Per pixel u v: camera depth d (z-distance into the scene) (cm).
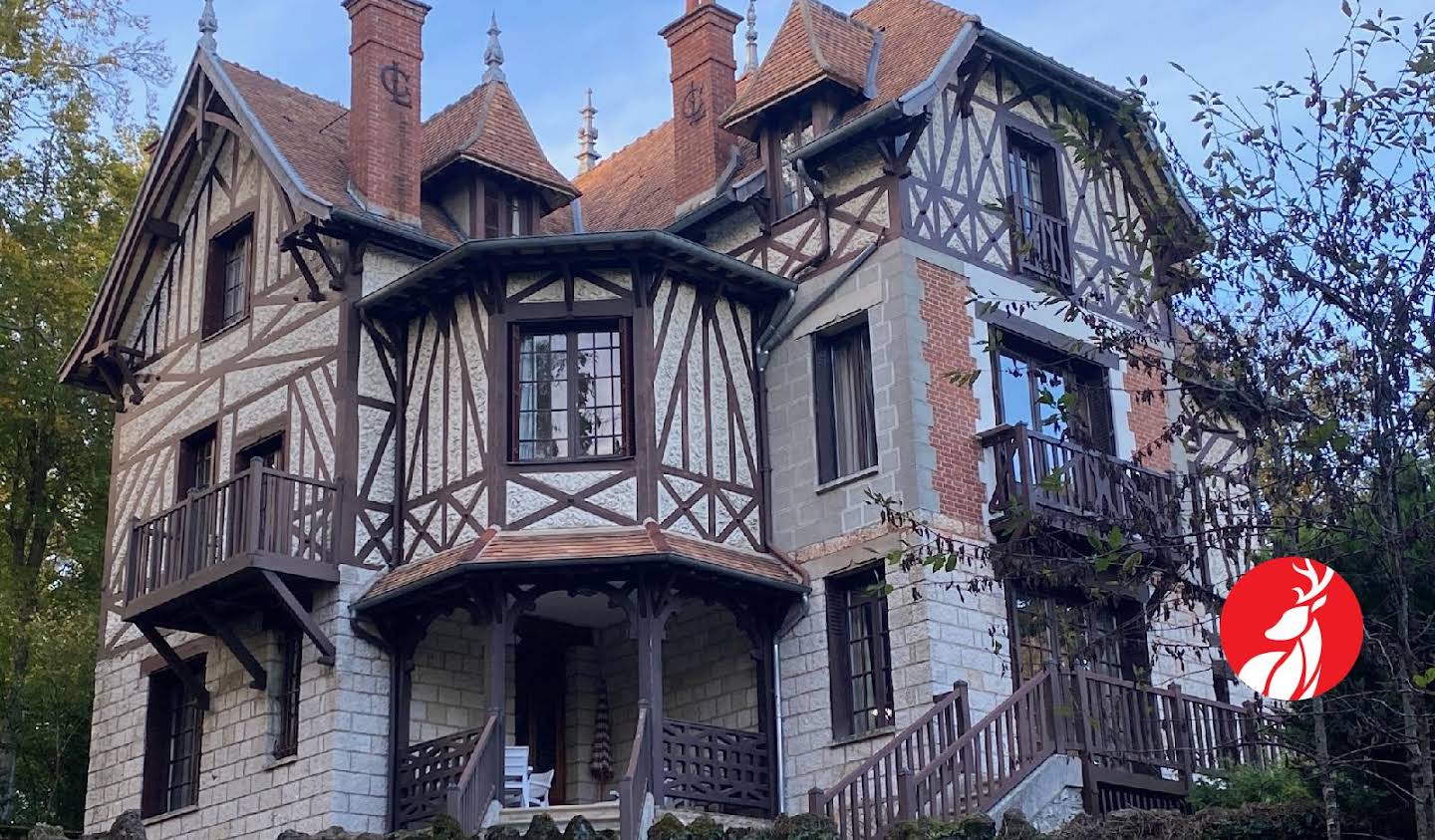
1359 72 1142
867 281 1764
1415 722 1051
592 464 1698
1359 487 1114
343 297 1836
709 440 1764
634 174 2289
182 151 2067
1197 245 1152
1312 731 1198
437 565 1688
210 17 2053
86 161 2423
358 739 1692
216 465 1959
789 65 1864
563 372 1747
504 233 2008
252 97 2006
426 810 1647
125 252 2117
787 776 1694
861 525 1700
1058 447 1733
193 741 1939
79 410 2466
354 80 1958
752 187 1870
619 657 1916
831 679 1684
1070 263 1916
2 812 2258
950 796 1422
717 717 1789
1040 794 1450
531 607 1655
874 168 1794
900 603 1642
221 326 2041
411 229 1864
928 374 1719
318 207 1795
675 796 1585
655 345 1744
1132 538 1267
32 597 2423
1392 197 1120
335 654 1705
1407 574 1093
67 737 2398
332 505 1759
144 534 1892
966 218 1822
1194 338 1181
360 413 1805
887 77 1855
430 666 1770
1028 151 1948
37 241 2366
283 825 1716
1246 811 1309
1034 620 1720
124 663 2053
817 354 1805
